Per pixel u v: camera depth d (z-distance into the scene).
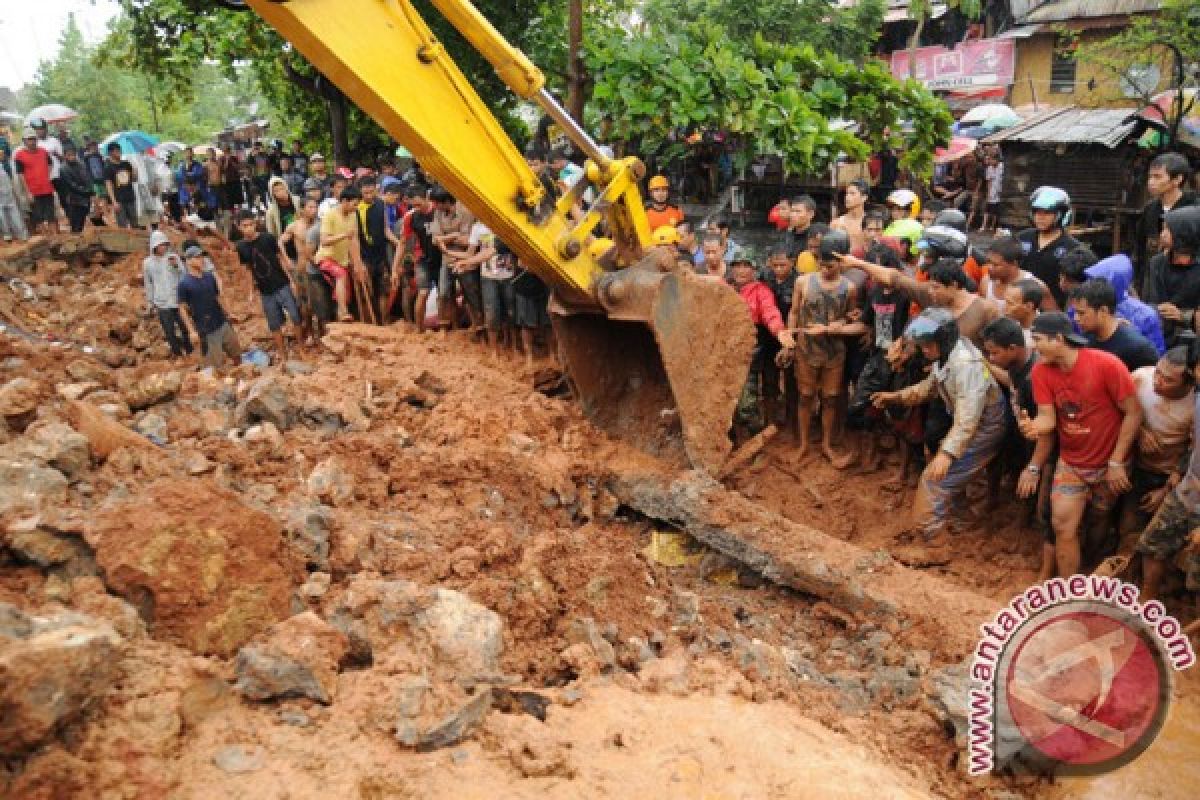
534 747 3.50
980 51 23.84
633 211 6.59
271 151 21.78
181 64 16.45
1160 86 15.56
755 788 3.55
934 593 5.38
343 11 5.12
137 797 2.97
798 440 7.41
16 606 3.60
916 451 6.71
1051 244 6.76
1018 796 4.08
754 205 13.31
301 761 3.29
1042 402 5.25
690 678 4.49
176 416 6.48
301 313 11.24
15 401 5.46
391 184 10.70
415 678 3.71
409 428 7.02
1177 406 5.03
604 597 5.18
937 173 19.47
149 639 3.66
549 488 6.38
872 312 6.76
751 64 8.77
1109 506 5.38
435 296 9.97
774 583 5.91
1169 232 6.05
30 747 2.89
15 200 15.91
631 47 8.77
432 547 5.19
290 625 3.79
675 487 6.34
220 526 3.93
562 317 7.00
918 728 4.39
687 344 6.31
